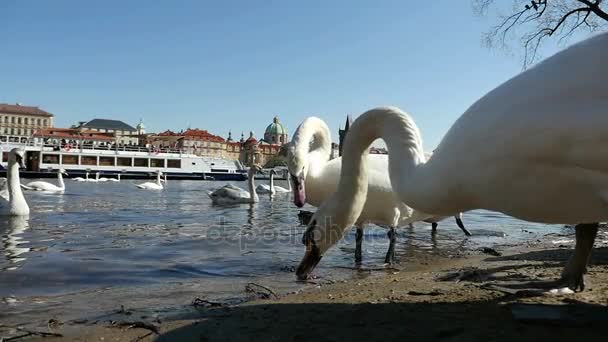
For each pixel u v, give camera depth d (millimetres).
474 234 3363
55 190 8555
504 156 932
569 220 978
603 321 1071
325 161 2525
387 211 2281
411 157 1143
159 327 1171
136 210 4957
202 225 3666
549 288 1358
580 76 877
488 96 1002
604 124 827
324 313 1239
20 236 2885
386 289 1528
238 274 1955
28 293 1600
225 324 1169
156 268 2039
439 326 1096
